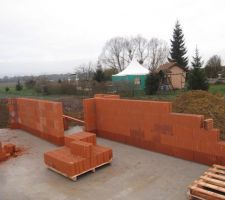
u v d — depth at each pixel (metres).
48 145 10.41
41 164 8.33
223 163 7.22
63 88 31.75
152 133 8.96
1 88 54.16
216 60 53.81
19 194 6.45
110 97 12.07
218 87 30.88
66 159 7.27
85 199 6.05
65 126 12.57
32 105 11.81
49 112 10.52
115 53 62.38
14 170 7.94
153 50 63.28
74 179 6.97
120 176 7.14
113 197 6.06
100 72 39.09
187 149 8.01
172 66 33.91
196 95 12.30
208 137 7.46
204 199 5.36
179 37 49.00
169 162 7.95
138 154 8.80
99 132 11.23
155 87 26.36
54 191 6.51
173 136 8.32
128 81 27.64
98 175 7.28
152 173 7.22
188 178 6.80
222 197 5.11
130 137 9.80
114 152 9.11
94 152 7.69
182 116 7.99
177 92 26.94
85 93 29.48
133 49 63.00
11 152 9.27
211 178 5.92
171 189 6.26
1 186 6.92
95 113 11.28
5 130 13.29
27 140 11.27
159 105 8.59
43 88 34.25
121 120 10.06
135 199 5.92
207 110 11.05
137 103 9.30
